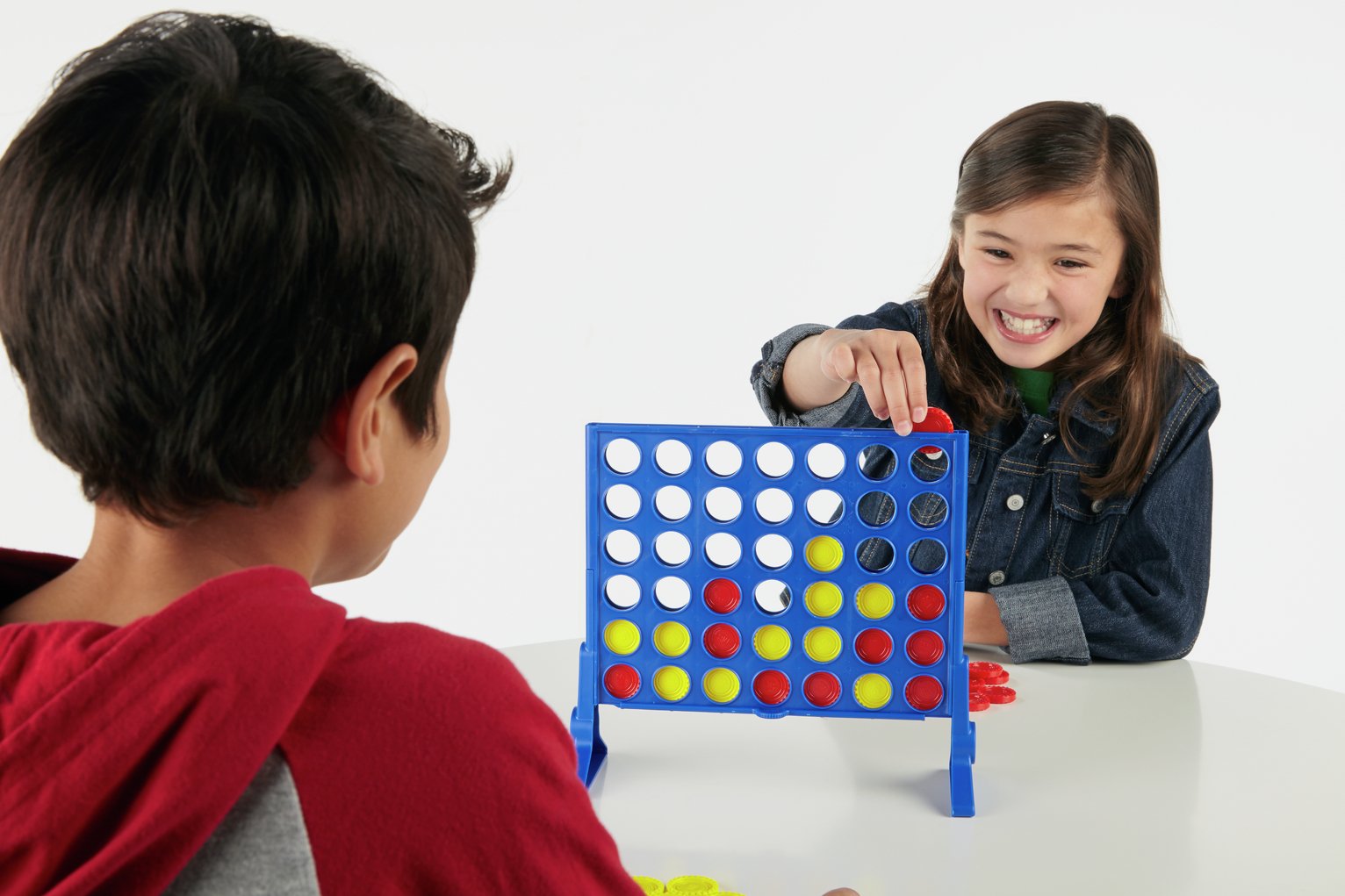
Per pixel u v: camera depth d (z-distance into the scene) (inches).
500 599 112.5
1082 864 33.4
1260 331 104.3
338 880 15.7
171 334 16.4
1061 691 46.7
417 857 16.0
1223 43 102.0
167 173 16.2
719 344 109.0
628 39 106.4
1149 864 33.4
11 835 15.1
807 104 105.7
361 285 17.1
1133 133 52.2
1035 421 54.9
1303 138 102.2
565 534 112.2
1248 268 103.8
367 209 17.0
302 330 16.8
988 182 50.5
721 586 40.0
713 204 107.6
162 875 15.3
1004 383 56.1
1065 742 41.8
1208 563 53.1
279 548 18.6
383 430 18.7
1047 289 50.6
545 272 109.3
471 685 16.9
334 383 17.3
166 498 17.3
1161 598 50.6
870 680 39.5
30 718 15.4
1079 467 54.8
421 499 20.3
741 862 33.5
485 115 106.7
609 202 108.3
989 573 56.2
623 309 109.6
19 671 16.1
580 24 106.3
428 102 105.1
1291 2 101.1
